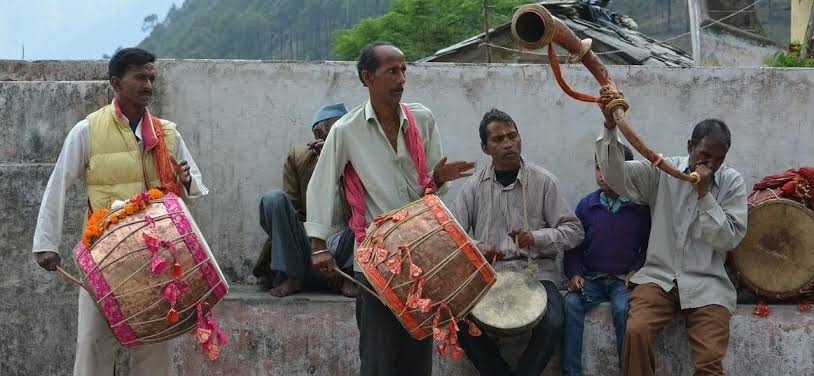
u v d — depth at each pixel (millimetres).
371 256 4070
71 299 5512
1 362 5512
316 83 5941
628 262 5434
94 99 5637
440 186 4336
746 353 5359
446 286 3990
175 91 5887
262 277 5867
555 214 5348
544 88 5996
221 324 5363
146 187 4555
